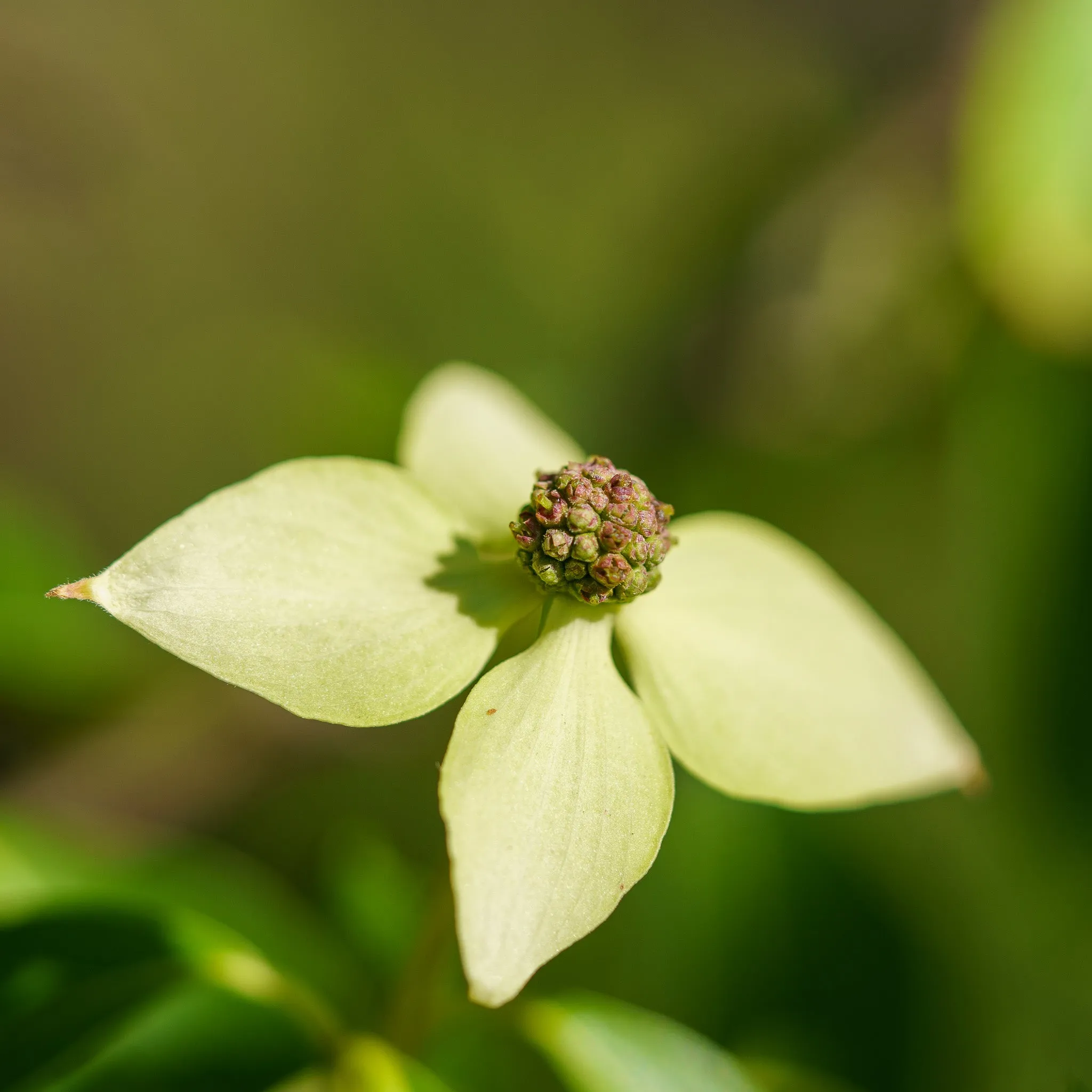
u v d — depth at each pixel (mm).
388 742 280
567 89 462
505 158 449
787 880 256
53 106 339
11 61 333
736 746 221
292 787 276
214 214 414
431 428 237
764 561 231
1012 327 273
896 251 302
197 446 400
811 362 303
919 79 326
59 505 386
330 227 425
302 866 273
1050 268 270
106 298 400
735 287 316
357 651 213
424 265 424
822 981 253
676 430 310
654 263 344
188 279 411
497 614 218
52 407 394
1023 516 270
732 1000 253
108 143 350
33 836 246
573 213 444
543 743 210
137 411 399
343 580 215
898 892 256
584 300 414
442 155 440
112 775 271
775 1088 243
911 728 227
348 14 448
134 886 246
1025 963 262
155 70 405
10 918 224
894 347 300
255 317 411
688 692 222
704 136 437
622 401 318
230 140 419
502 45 467
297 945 247
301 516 216
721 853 257
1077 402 270
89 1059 222
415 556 218
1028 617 269
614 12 461
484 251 428
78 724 271
